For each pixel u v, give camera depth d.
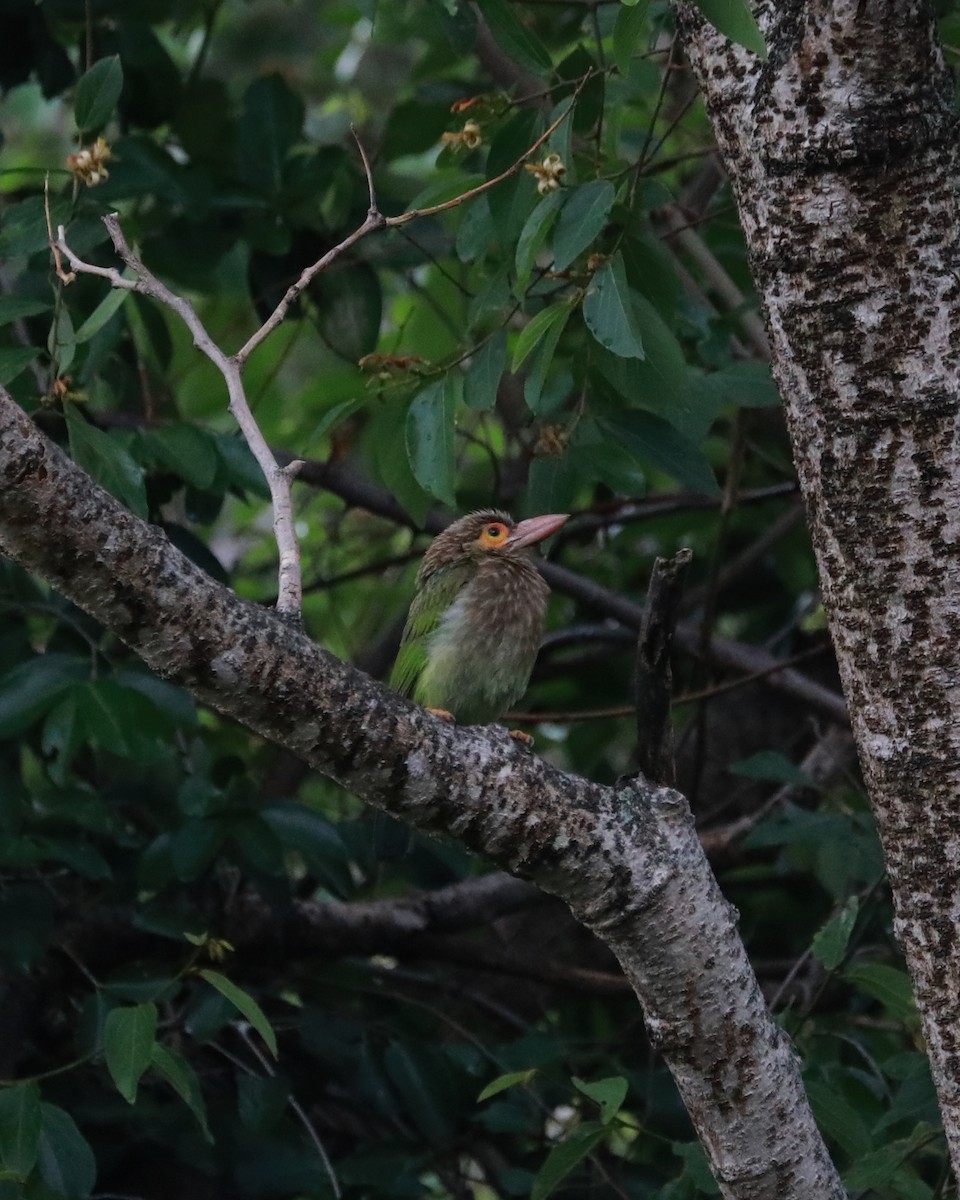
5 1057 9.49
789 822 9.52
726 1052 5.66
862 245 5.29
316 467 11.42
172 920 9.35
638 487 8.20
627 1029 10.84
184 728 9.82
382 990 10.32
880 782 5.57
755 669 11.71
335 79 15.59
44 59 11.08
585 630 11.95
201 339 6.06
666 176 12.16
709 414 8.96
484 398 7.53
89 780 10.69
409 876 11.34
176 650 5.05
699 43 5.56
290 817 9.44
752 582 13.69
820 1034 8.96
